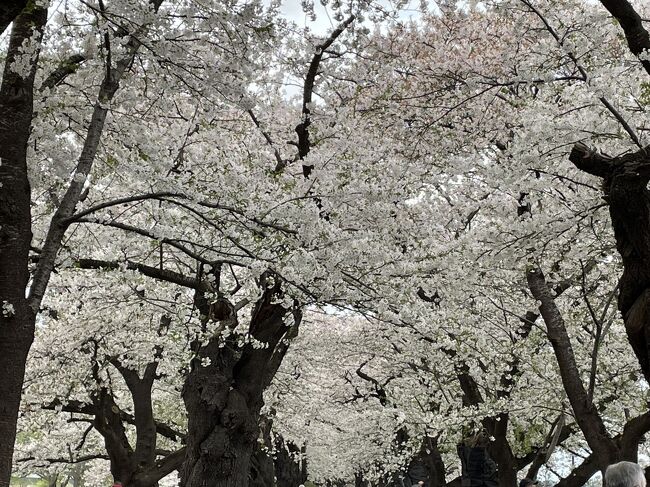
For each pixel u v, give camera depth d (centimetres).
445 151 1202
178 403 2161
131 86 865
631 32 703
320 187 981
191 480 1075
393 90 1212
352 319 2319
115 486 1388
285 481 2367
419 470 2414
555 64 902
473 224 1377
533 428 1842
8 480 540
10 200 590
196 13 758
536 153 880
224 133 1080
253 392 1139
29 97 626
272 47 787
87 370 1523
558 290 1295
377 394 2283
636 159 676
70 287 1355
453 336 1400
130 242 1099
